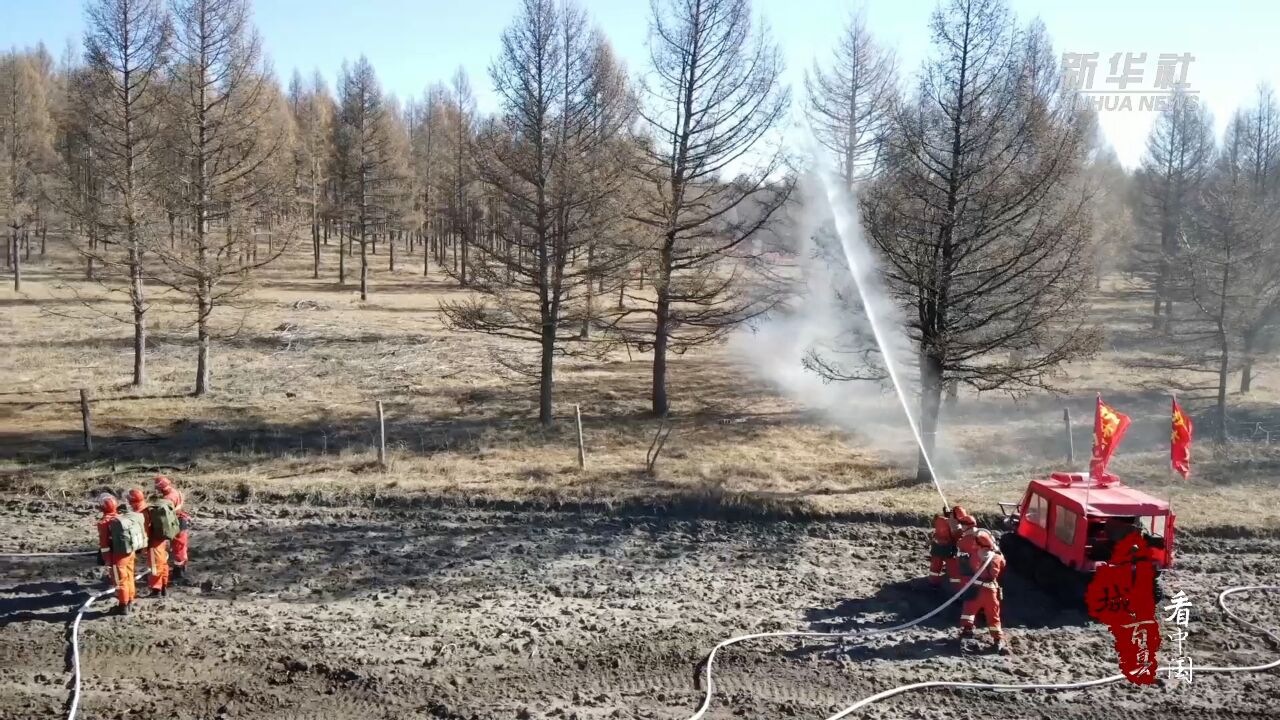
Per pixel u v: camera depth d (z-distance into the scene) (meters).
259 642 9.92
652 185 22.39
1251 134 38.50
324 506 15.33
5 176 44.12
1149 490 16.88
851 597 11.84
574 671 9.41
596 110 20.80
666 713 8.59
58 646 9.74
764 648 10.10
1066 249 17.30
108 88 23.75
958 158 16.22
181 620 10.51
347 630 10.33
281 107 56.81
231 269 24.25
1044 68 25.00
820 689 9.20
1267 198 29.36
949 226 16.06
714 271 23.64
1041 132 16.27
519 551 13.41
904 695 9.10
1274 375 33.44
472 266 20.95
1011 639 10.49
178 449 18.89
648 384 29.58
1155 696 9.14
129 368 28.78
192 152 23.62
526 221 20.88
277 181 25.30
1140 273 40.00
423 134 67.31
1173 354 30.83
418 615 10.84
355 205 53.69
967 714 8.73
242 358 32.06
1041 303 16.02
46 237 68.38
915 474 18.23
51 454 17.94
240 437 20.38
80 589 11.41
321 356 33.09
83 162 33.91
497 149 20.34
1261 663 10.00
